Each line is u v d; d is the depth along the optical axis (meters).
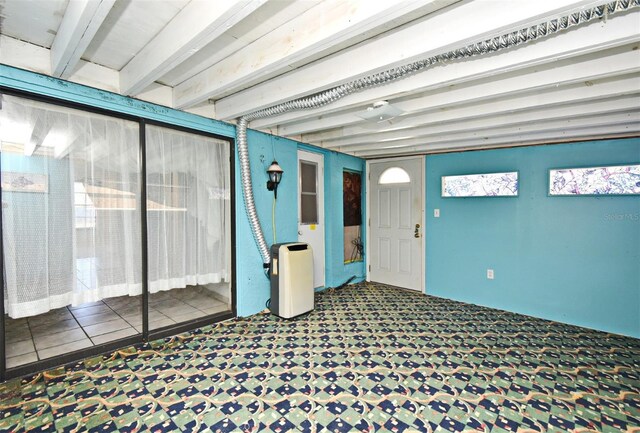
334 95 2.45
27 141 2.29
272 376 2.39
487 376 2.43
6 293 2.26
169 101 2.94
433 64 1.96
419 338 3.14
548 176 3.80
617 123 2.93
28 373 2.29
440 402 2.10
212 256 3.51
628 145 3.34
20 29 1.99
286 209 4.13
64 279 2.50
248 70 2.16
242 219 3.60
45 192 2.38
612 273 3.44
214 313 3.49
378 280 5.47
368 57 2.02
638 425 1.88
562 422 1.90
